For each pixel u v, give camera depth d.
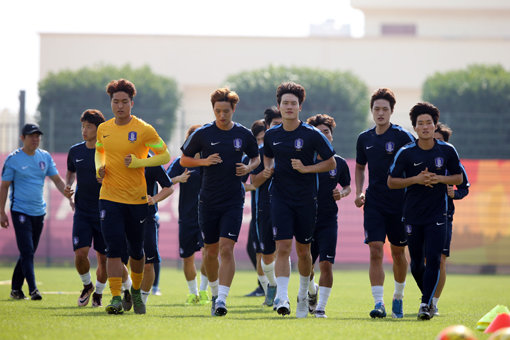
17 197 38.81
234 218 29.09
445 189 29.27
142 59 176.75
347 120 89.44
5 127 72.06
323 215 31.06
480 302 42.38
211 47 176.00
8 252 75.31
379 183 30.50
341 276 69.38
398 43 174.00
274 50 175.00
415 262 30.39
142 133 28.52
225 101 28.84
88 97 110.50
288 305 28.42
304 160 28.78
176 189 76.50
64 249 76.50
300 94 29.03
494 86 109.06
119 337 21.20
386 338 21.55
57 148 86.75
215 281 30.86
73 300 38.34
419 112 29.06
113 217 28.48
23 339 20.86
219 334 21.95
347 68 173.88
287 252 28.91
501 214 75.44
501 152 82.94
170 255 76.38
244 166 28.88
